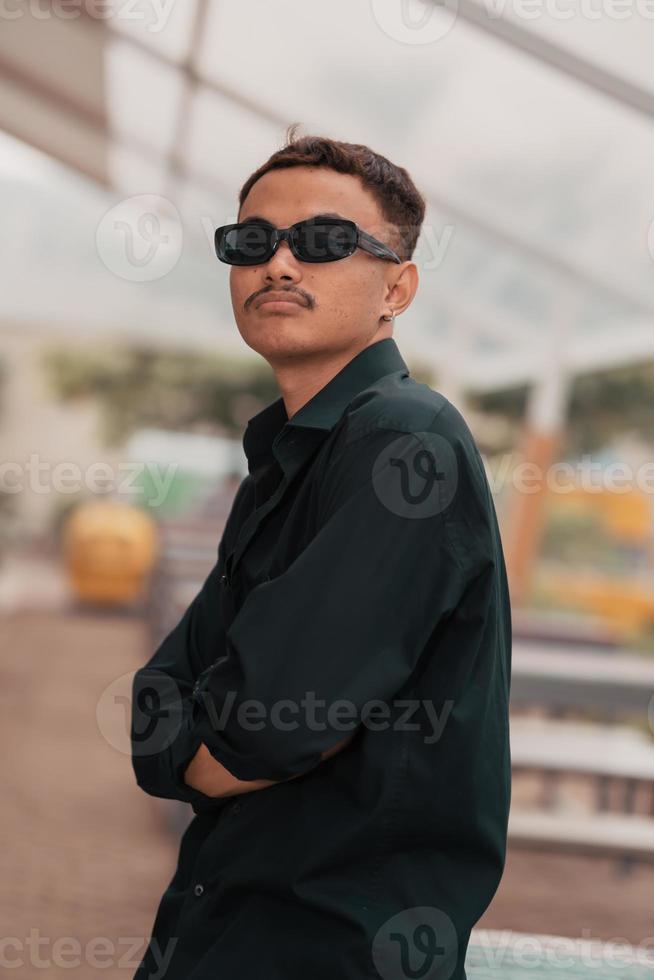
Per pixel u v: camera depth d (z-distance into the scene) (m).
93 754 6.29
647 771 4.77
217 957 1.31
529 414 9.66
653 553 15.38
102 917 3.85
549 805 5.62
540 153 5.77
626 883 4.70
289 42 5.26
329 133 6.12
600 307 8.02
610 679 5.26
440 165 6.25
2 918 3.76
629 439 13.44
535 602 12.66
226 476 16.25
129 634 10.63
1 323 13.20
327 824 1.31
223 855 1.37
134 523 12.64
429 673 1.34
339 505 1.31
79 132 8.34
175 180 8.80
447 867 1.33
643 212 6.16
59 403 18.20
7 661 8.87
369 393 1.39
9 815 5.04
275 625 1.25
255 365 17.34
